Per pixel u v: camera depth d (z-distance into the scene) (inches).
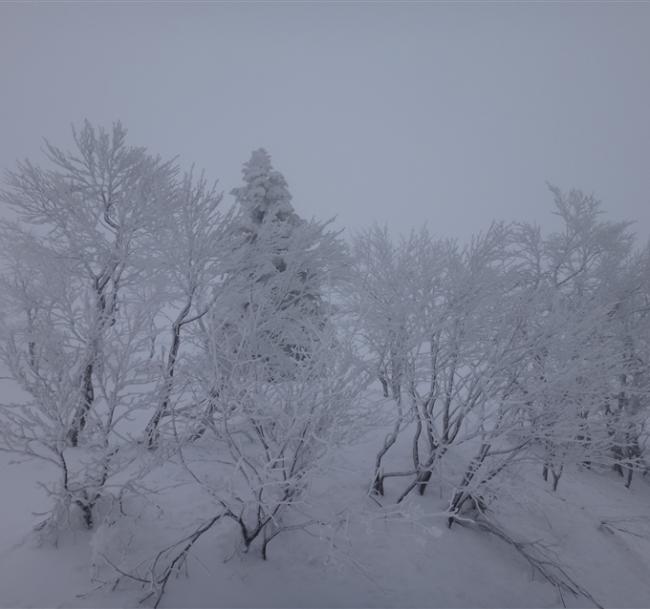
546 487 378.0
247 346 245.8
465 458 352.5
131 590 202.2
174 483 283.0
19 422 207.6
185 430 229.6
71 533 225.6
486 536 294.7
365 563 241.6
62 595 193.8
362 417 239.5
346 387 219.3
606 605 265.4
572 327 268.5
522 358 268.8
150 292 332.8
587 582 283.3
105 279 339.3
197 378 239.1
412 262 337.7
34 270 335.9
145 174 353.1
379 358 295.6
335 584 225.9
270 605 208.4
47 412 209.5
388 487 315.3
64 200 335.0
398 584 233.5
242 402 212.2
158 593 201.2
